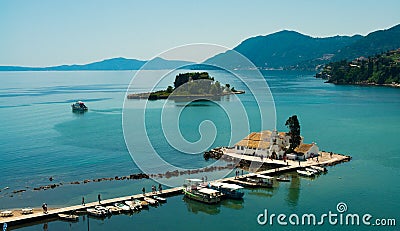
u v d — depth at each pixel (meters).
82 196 71.62
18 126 147.38
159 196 70.44
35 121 159.75
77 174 85.56
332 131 133.12
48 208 65.56
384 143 113.00
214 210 65.12
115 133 130.88
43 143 116.81
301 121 155.50
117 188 75.88
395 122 151.00
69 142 117.31
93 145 113.19
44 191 74.50
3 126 147.50
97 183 79.12
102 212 62.69
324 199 68.56
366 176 81.56
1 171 88.12
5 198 70.75
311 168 86.38
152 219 61.81
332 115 171.25
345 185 75.81
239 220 60.81
